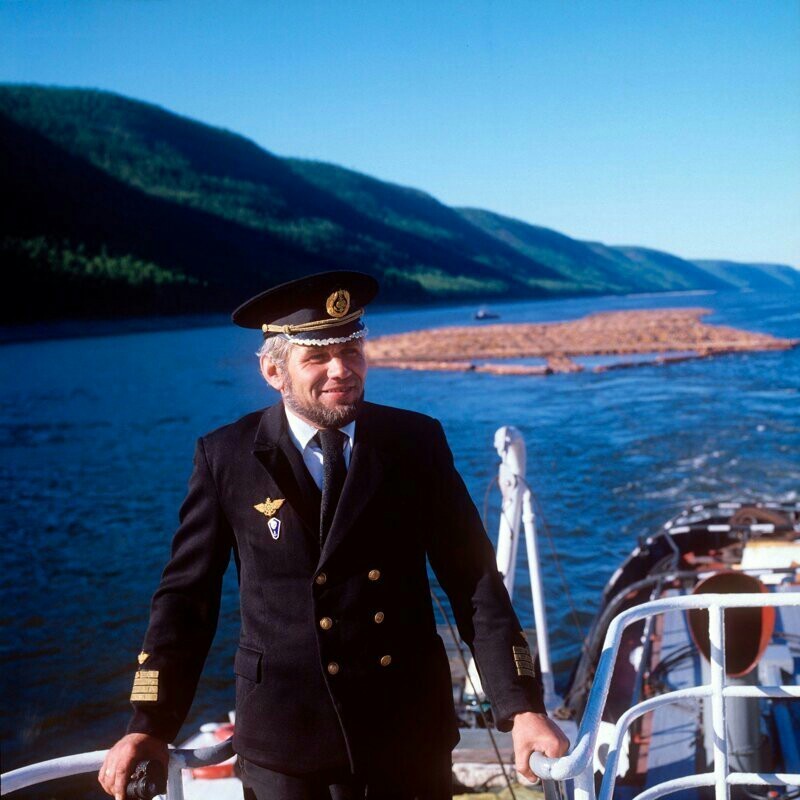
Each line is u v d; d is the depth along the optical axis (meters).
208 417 35.50
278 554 1.89
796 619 6.28
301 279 1.86
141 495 21.16
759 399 32.28
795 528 8.26
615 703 5.65
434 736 1.94
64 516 19.19
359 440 1.94
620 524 16.55
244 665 1.92
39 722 9.48
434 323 121.06
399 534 1.93
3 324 134.88
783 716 4.66
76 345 97.31
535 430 27.36
